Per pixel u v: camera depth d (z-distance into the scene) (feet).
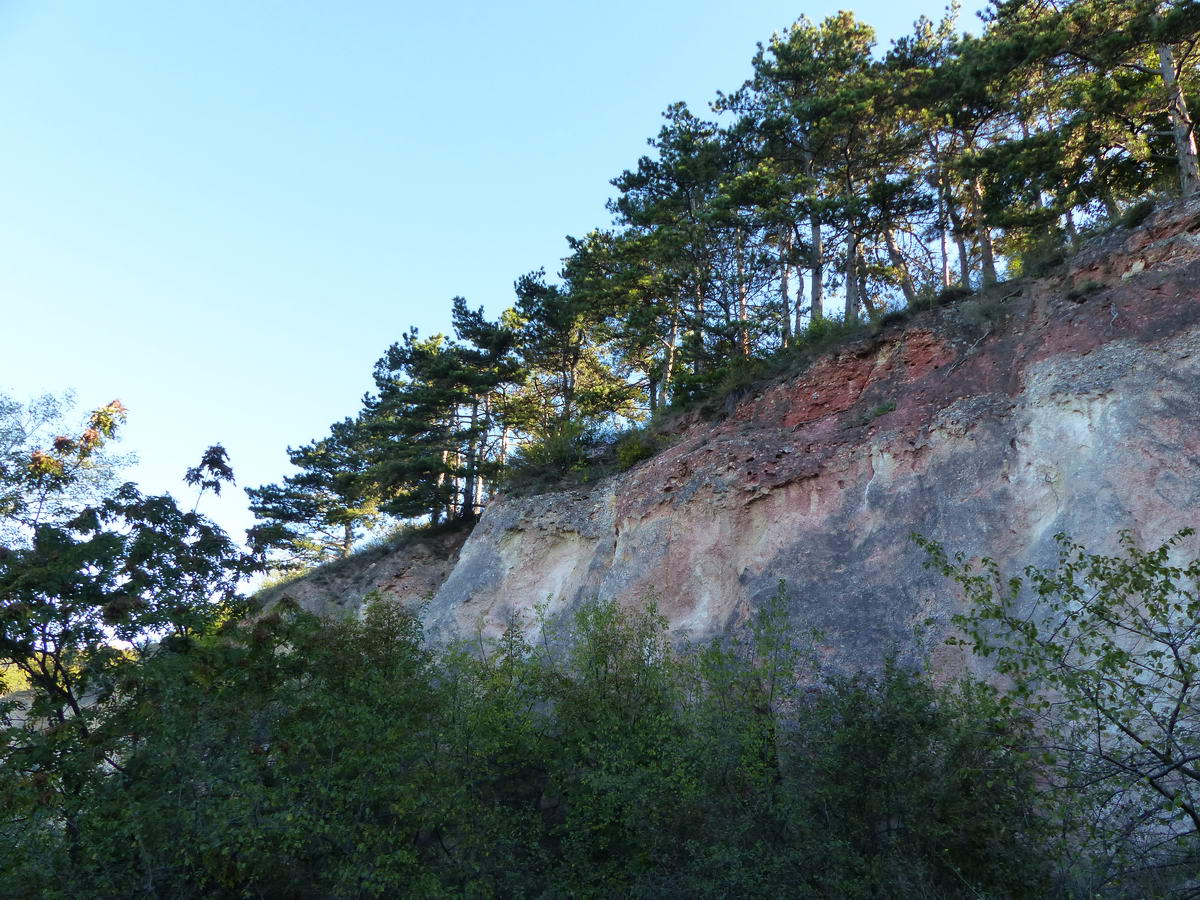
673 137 91.40
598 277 99.50
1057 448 43.29
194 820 32.81
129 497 45.27
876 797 29.14
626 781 32.71
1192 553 34.96
